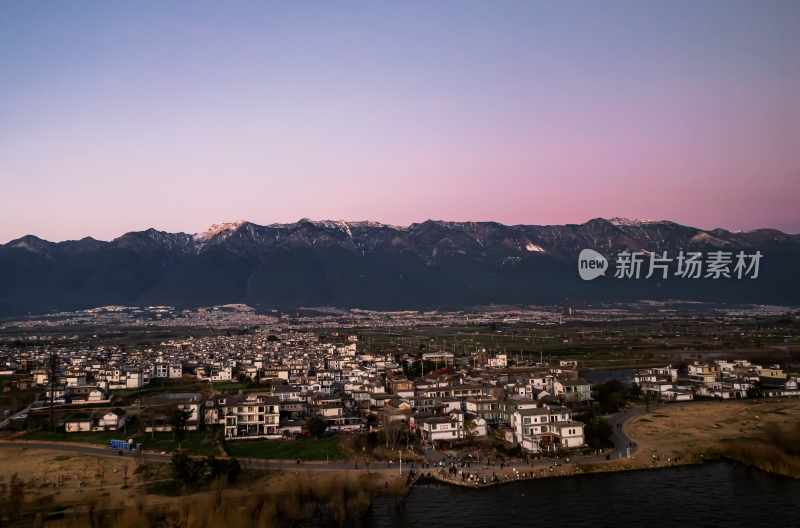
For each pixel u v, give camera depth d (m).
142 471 164.00
